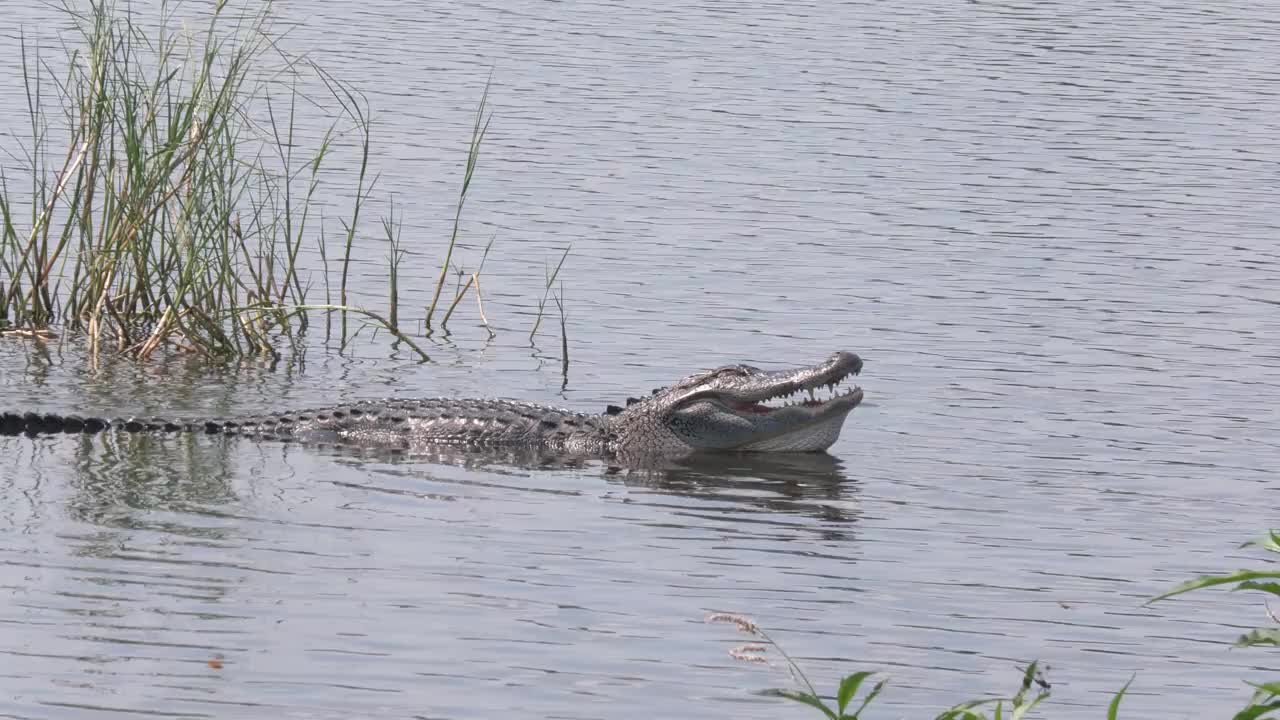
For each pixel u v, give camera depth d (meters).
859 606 34.19
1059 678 30.98
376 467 43.31
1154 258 64.81
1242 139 81.94
